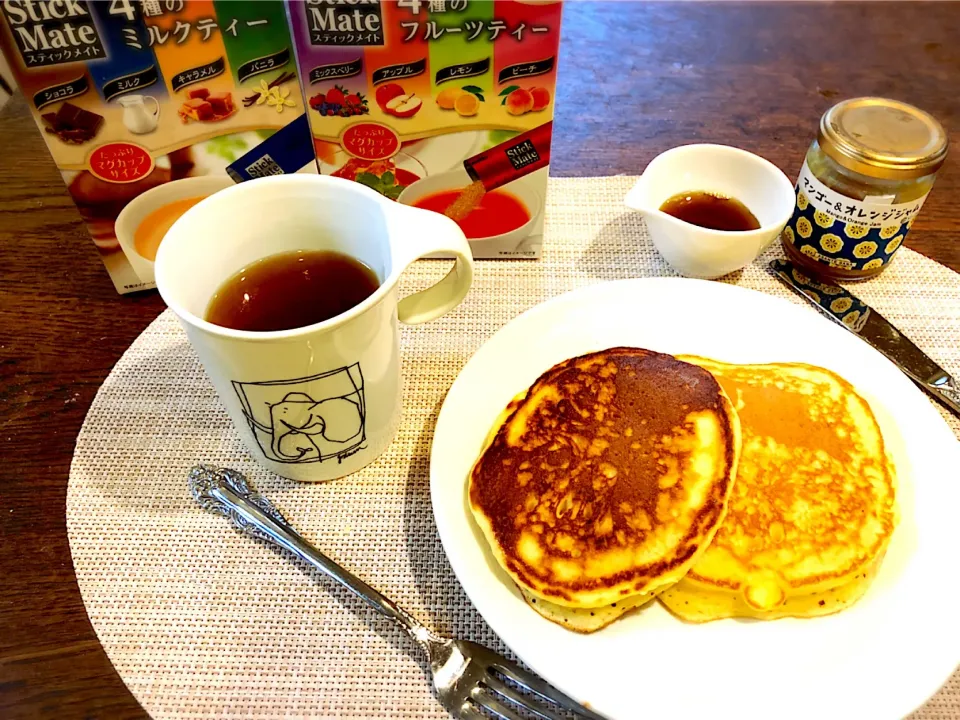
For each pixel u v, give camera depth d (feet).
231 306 0.91
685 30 1.85
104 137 1.07
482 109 1.12
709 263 1.22
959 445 0.93
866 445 0.94
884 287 1.27
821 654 0.79
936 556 0.85
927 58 1.76
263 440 0.93
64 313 1.24
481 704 0.81
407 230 0.84
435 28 1.02
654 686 0.76
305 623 0.90
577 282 1.30
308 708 0.83
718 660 0.79
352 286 0.93
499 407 1.03
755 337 1.10
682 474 0.86
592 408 0.94
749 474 0.90
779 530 0.86
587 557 0.82
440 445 0.95
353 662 0.86
